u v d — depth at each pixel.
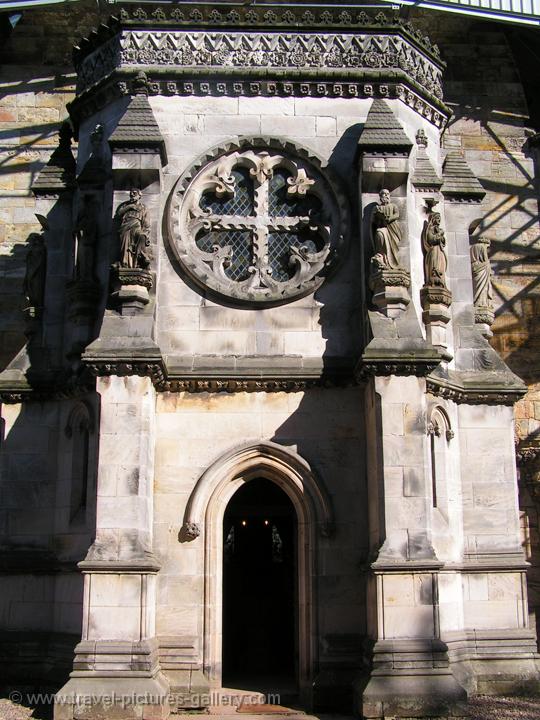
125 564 16.41
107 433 17.12
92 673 15.92
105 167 20.11
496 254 28.11
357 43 20.12
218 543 17.94
